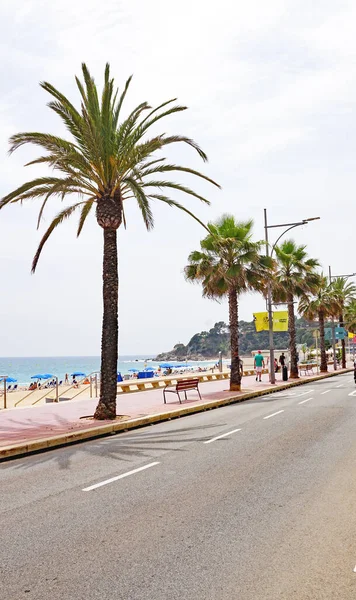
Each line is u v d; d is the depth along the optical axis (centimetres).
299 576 425
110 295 1587
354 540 505
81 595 398
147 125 1636
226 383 3462
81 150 1645
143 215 1630
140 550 488
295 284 3759
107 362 1552
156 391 2733
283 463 871
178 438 1201
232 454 966
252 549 486
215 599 387
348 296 6166
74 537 529
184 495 684
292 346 3862
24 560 471
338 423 1358
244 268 2662
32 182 1593
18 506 654
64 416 1641
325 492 682
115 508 630
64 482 783
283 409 1772
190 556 471
